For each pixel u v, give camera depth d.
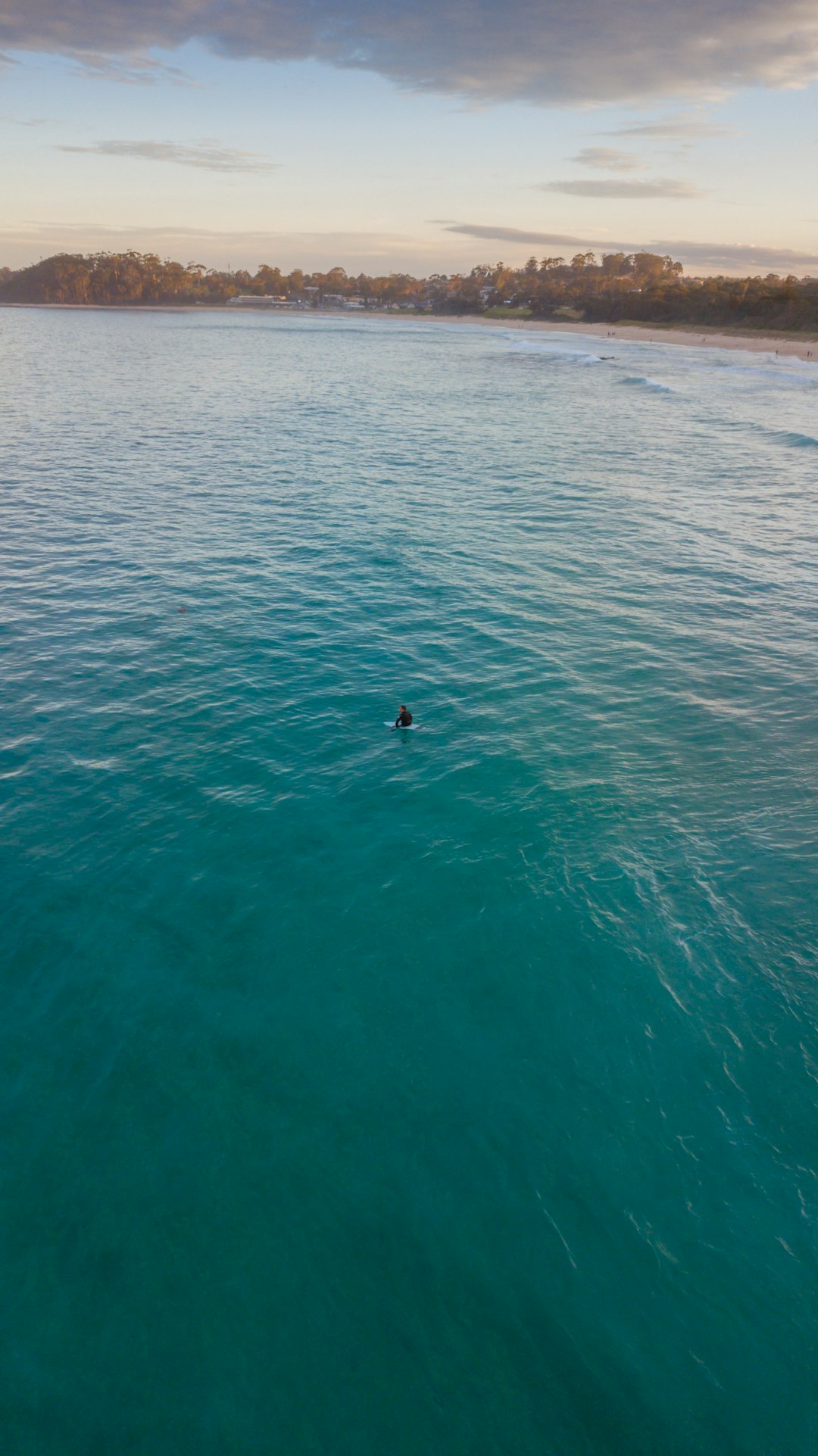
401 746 27.45
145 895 20.70
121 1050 16.55
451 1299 12.48
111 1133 14.92
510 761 26.53
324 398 113.44
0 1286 12.62
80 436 79.38
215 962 18.69
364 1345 11.96
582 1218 13.51
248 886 21.03
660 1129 14.92
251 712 29.64
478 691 31.28
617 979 18.11
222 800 24.53
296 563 45.34
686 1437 10.93
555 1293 12.53
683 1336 11.99
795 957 18.70
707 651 35.03
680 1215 13.53
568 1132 14.88
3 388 109.69
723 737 28.05
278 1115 15.26
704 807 24.14
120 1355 11.83
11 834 22.81
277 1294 12.55
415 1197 13.86
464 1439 10.97
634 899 20.42
